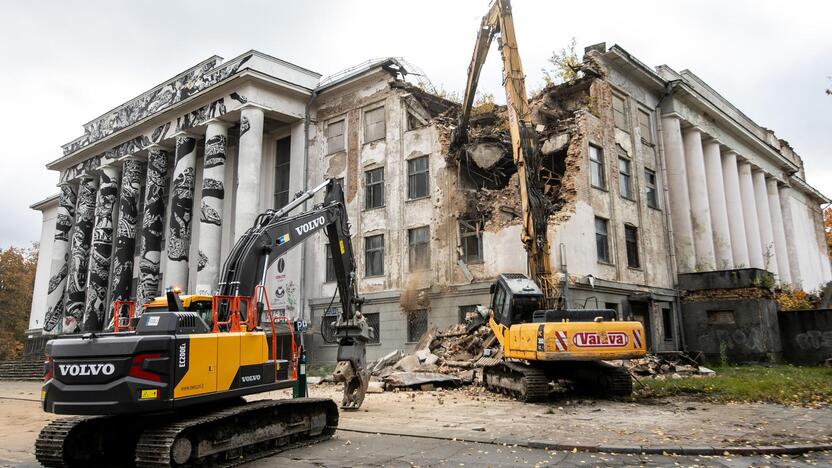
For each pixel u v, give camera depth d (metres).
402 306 25.73
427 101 29.45
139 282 33.84
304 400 9.33
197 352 7.79
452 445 8.96
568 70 29.78
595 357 13.07
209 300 9.45
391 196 27.84
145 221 34.50
